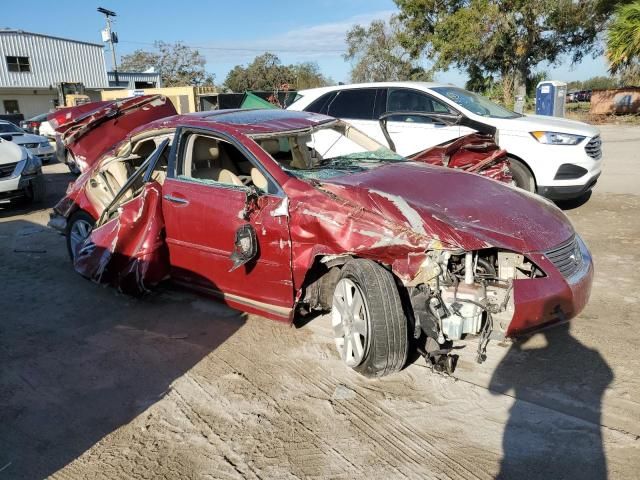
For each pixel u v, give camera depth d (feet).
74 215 20.07
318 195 12.59
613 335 13.69
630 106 81.92
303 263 12.63
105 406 11.76
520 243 11.37
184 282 16.06
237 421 11.02
